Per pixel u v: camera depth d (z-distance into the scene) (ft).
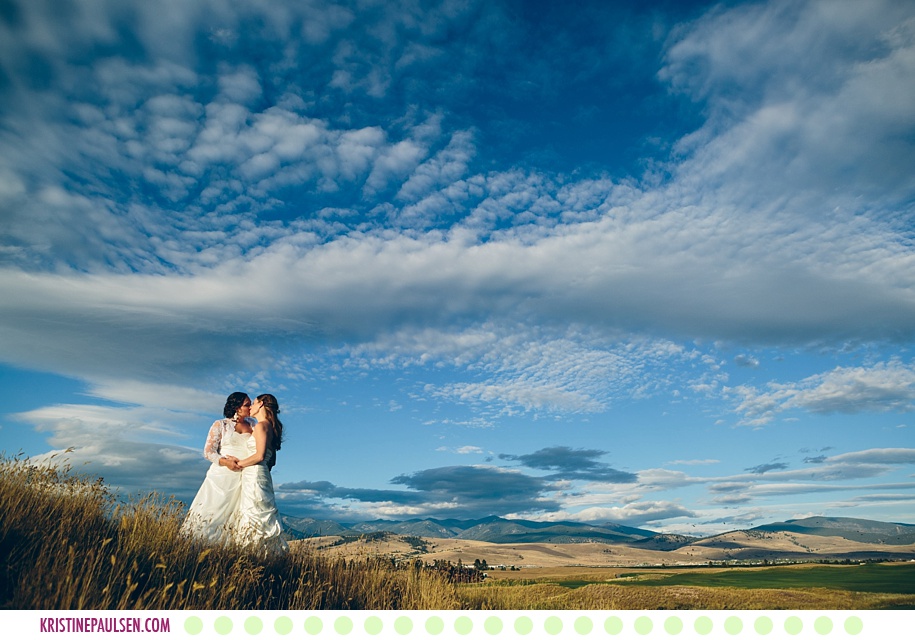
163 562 18.72
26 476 21.84
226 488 30.22
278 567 26.04
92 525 21.76
